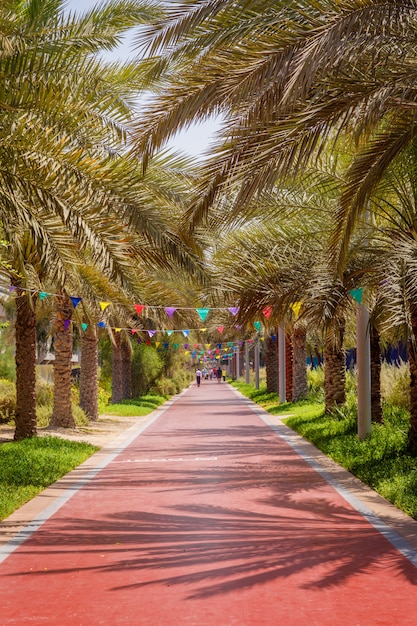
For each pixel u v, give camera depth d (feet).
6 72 35.32
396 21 28.71
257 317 58.95
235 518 33.19
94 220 36.29
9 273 52.13
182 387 240.53
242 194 31.40
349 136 35.96
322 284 52.19
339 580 23.04
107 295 65.67
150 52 30.40
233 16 30.19
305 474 47.14
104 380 146.61
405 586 22.36
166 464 54.03
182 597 21.57
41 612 20.38
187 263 40.81
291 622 19.27
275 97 29.55
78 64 39.14
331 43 26.73
